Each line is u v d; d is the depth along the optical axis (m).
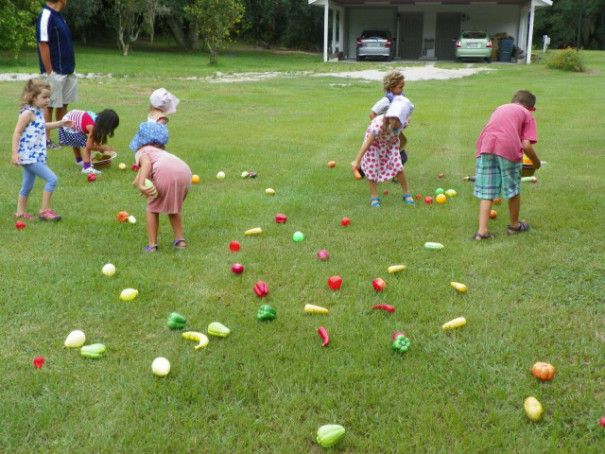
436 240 5.29
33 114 5.49
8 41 24.02
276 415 2.92
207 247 5.08
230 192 6.82
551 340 3.59
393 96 6.34
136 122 11.38
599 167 8.02
